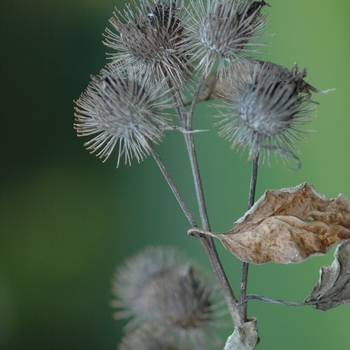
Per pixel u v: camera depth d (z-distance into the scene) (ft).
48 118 3.81
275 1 3.62
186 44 2.70
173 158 3.67
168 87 2.72
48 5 3.79
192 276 2.86
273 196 2.65
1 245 3.73
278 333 3.29
